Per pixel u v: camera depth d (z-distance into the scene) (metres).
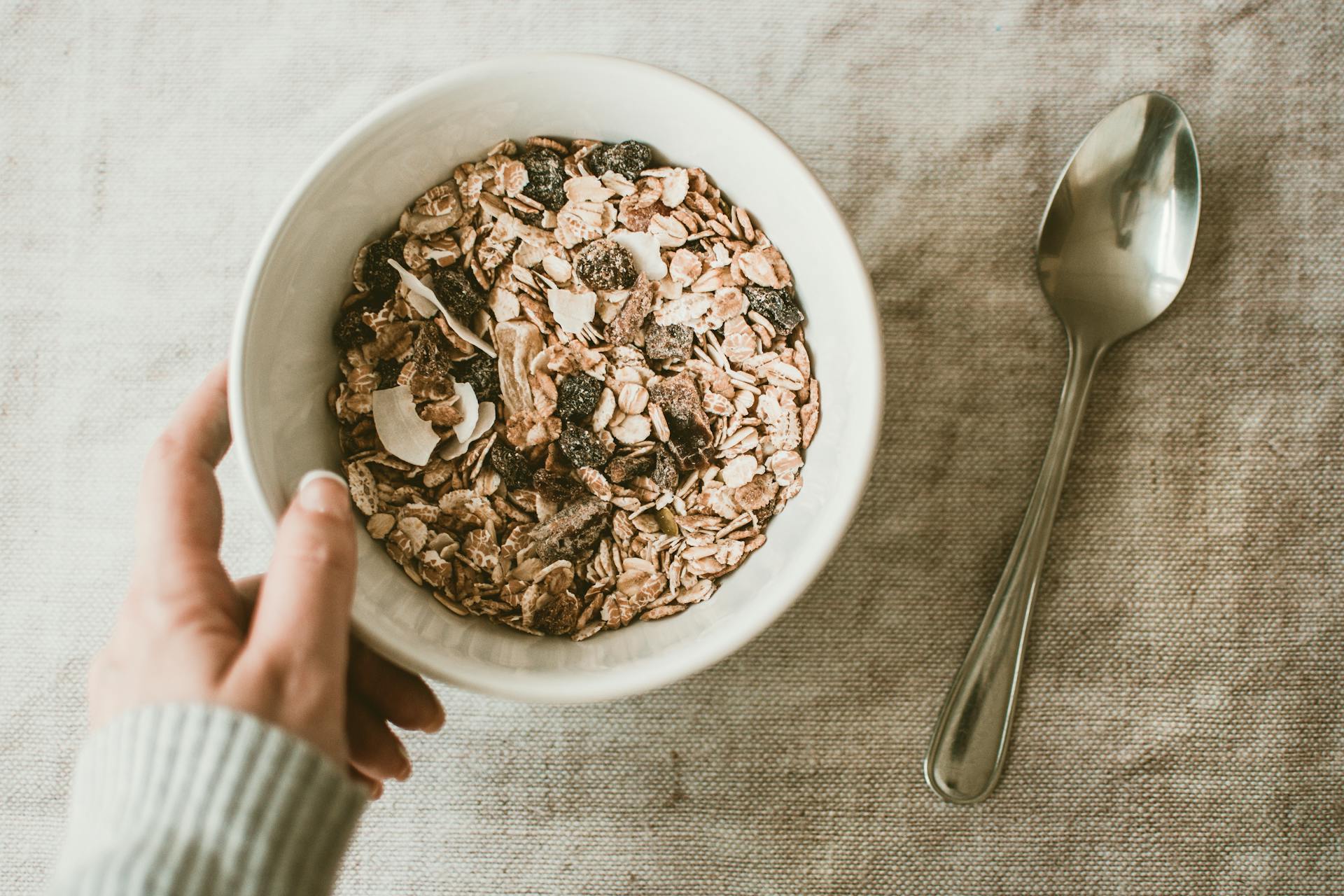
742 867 0.41
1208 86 0.42
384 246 0.37
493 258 0.37
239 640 0.32
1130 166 0.41
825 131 0.42
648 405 0.38
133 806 0.30
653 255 0.38
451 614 0.37
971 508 0.42
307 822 0.30
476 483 0.37
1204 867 0.41
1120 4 0.42
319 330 0.37
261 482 0.34
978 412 0.42
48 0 0.42
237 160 0.42
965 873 0.41
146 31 0.42
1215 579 0.42
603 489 0.38
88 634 0.42
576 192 0.38
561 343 0.38
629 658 0.36
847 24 0.42
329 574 0.32
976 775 0.41
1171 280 0.41
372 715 0.38
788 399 0.38
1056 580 0.42
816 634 0.42
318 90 0.42
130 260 0.42
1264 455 0.42
